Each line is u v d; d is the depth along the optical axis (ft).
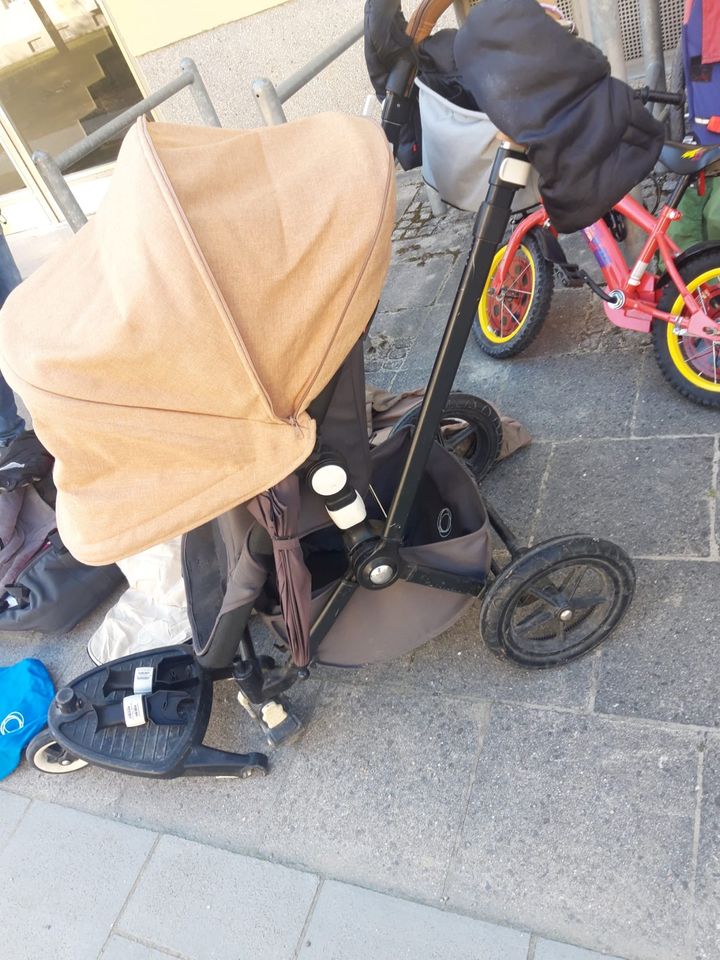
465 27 5.04
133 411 4.53
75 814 7.90
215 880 6.89
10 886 7.46
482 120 7.93
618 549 6.46
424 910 6.13
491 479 9.23
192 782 7.75
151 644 8.80
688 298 8.26
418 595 6.55
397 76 7.34
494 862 6.22
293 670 7.15
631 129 5.13
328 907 6.39
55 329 4.77
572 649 7.09
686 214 9.27
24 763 8.59
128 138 5.02
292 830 7.04
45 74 19.56
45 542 9.57
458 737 7.13
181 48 17.44
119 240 4.71
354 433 5.57
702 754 6.23
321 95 17.58
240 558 6.09
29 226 23.08
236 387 4.51
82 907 7.08
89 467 4.83
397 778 7.04
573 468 8.93
